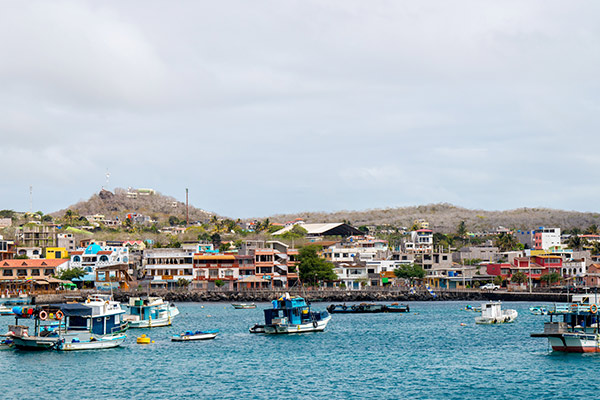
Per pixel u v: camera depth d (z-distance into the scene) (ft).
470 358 328.08
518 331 439.22
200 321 505.25
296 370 300.81
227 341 388.98
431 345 374.63
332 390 262.67
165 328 458.91
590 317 324.19
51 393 258.98
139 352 344.69
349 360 325.62
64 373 291.58
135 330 448.65
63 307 349.61
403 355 339.77
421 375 288.92
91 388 266.16
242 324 481.87
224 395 255.70
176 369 301.84
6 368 301.02
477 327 467.93
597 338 318.65
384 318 543.80
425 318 541.75
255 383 274.77
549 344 346.54
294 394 256.93
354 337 409.28
